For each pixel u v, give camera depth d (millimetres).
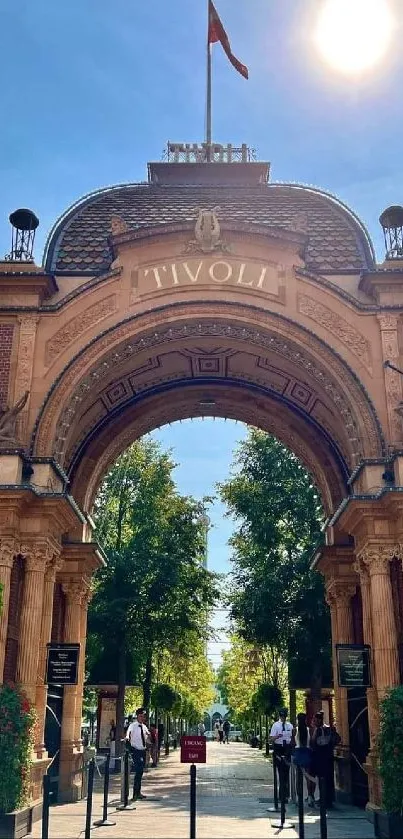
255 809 15406
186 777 25594
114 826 12758
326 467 20391
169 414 21344
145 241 17016
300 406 20250
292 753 16688
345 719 18312
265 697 38875
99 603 29125
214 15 22281
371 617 15391
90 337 16641
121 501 32625
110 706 35281
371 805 14047
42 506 15078
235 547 31797
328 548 19750
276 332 16609
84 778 18469
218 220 17203
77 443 19609
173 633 30578
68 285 17750
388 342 16531
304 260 17453
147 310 16609
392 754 12430
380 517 15086
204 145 22891
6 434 15516
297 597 27594
